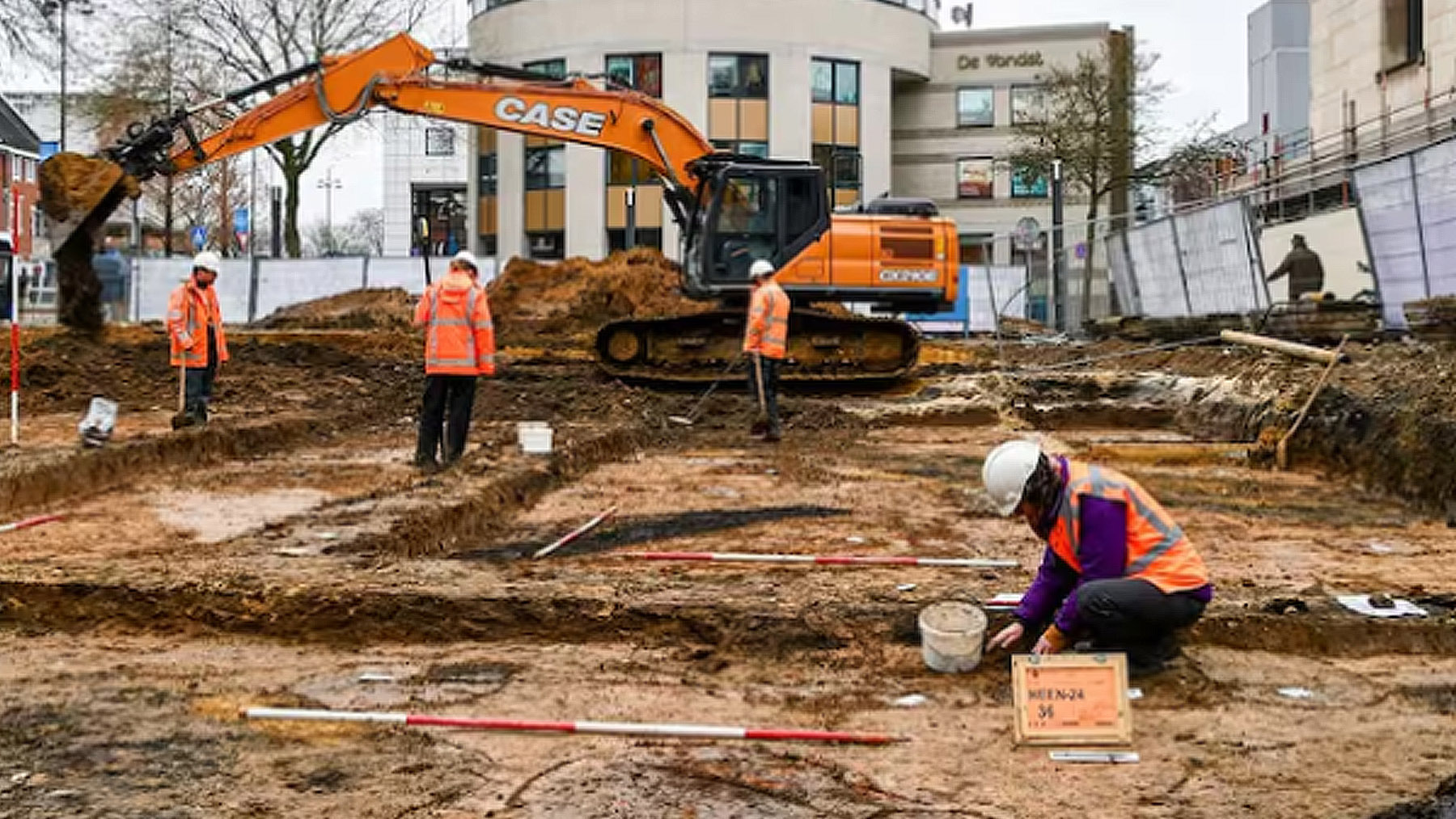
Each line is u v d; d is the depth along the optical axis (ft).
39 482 31.12
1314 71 93.86
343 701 17.76
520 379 60.39
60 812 13.93
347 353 65.05
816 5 137.28
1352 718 16.96
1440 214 47.70
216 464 37.73
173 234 171.42
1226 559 26.86
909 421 52.13
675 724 16.66
